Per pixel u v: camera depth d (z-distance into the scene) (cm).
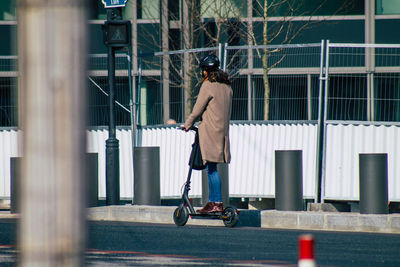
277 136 3556
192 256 1898
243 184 3606
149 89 4097
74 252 445
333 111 3541
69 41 440
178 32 5938
